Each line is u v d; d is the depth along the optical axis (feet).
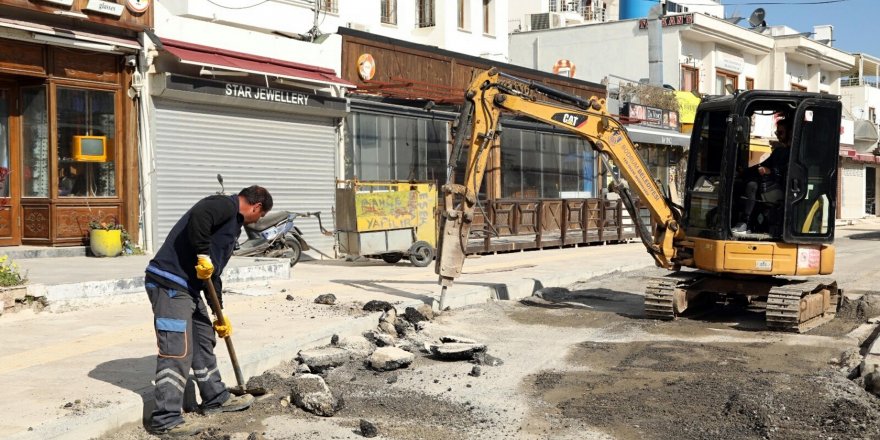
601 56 118.52
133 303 35.47
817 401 22.79
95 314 32.60
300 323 30.86
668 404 22.89
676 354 29.53
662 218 38.24
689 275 38.60
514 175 77.15
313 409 21.48
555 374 26.35
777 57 136.15
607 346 30.89
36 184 46.06
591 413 22.00
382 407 22.27
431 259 54.80
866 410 21.66
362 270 50.60
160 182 49.21
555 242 70.33
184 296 19.67
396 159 64.59
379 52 63.67
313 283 43.06
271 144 55.47
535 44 124.16
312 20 62.69
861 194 162.71
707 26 117.50
